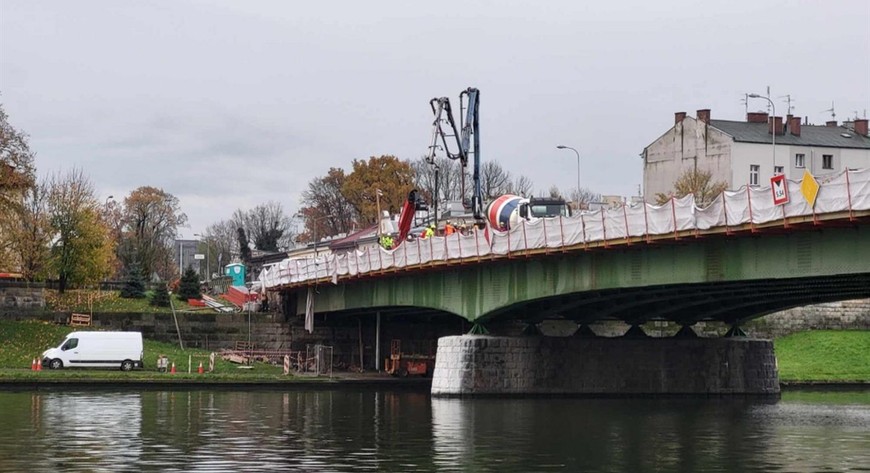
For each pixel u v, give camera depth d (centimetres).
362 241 17250
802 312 14512
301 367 13188
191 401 9544
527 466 5825
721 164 16138
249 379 11500
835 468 5828
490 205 11525
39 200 14612
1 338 12569
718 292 8788
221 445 6544
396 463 5884
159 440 6744
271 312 13812
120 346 12100
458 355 10056
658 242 7906
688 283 7944
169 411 8569
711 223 7450
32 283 13700
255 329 13512
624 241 8125
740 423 8062
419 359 12650
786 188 6900
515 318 10544
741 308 10562
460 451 6381
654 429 7594
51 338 12712
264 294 14050
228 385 11369
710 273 7750
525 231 9062
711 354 10756
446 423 7831
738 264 7556
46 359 11944
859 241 6750
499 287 9694
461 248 9744
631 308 10262
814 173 16362
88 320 13100
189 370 11831
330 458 6056
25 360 12244
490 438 7006
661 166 16938
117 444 6538
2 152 13150
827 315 14600
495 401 9769
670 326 13925
